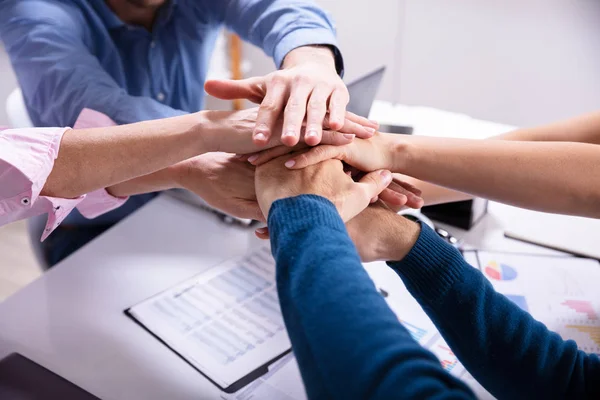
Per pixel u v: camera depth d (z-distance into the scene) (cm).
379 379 49
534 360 75
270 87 92
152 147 87
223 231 121
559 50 185
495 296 79
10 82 223
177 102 162
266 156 88
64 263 110
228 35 226
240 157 99
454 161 91
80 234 145
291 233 64
